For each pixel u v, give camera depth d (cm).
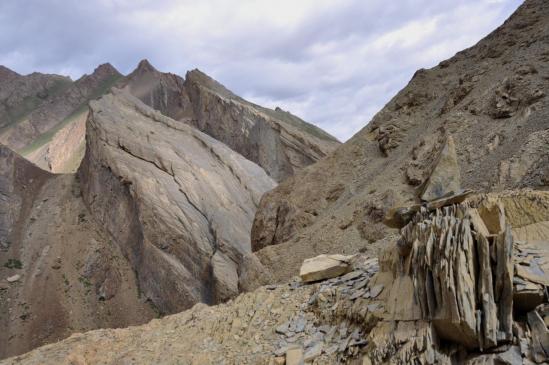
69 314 7800
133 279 8600
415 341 782
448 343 780
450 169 1898
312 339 1072
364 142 4712
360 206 3359
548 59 3052
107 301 8188
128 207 9069
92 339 1658
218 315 1470
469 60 4494
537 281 750
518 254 847
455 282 748
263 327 1244
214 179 9600
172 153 9744
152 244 8294
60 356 1523
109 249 9125
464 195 1098
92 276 8606
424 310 820
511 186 2195
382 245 2567
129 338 1593
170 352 1330
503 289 741
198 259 8106
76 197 10669
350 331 1017
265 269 3469
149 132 10144
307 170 4925
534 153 2256
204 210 8875
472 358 721
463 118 3241
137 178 8894
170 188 8962
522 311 753
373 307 983
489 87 3319
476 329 717
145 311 7981
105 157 9506
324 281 1334
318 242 3325
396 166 3666
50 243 9381
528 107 2711
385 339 857
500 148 2616
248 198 9656
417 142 3666
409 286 922
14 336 7281
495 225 867
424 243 865
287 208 4594
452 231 819
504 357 686
